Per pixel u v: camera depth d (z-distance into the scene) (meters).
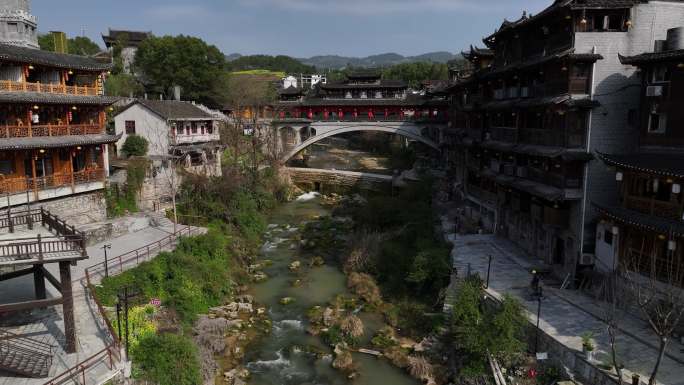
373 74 83.62
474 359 24.44
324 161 93.38
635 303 25.30
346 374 26.53
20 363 19.28
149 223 43.34
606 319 23.86
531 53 37.12
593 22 30.33
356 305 34.75
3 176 35.38
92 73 42.47
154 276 31.45
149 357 22.30
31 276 29.30
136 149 54.22
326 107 83.44
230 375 25.89
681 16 30.31
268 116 91.81
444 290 32.22
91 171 41.09
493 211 44.56
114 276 30.02
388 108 81.94
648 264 25.23
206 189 50.72
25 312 25.22
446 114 76.25
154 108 56.53
